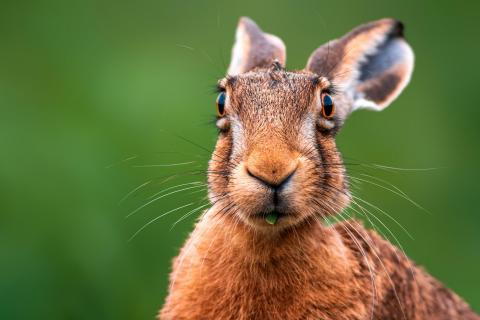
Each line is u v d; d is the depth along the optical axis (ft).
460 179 57.77
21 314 47.34
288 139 32.78
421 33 65.46
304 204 32.60
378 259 36.09
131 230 49.08
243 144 32.99
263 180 31.96
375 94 40.04
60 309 47.65
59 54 59.77
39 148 50.78
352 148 56.65
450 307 38.60
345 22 63.93
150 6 63.62
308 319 34.27
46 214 48.98
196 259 35.06
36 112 53.11
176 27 62.80
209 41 61.67
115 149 51.13
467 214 56.18
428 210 55.21
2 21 61.41
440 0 67.05
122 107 53.52
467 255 54.34
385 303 35.55
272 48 39.52
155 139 51.60
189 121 52.42
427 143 58.85
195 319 34.88
